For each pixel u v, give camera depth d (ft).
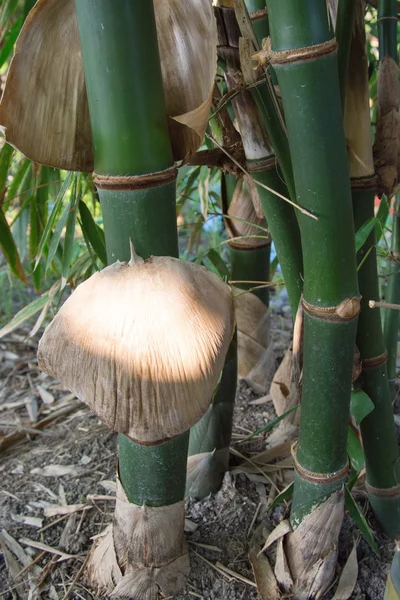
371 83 3.62
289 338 5.24
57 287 3.11
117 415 1.82
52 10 1.84
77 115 2.01
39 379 4.87
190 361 1.78
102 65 1.69
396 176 2.44
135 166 1.80
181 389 1.79
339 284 1.99
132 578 2.53
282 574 2.60
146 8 1.68
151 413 1.80
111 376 1.78
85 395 1.83
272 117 2.03
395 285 3.23
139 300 1.79
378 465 2.74
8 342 5.50
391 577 2.03
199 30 1.82
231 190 3.66
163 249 1.93
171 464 2.28
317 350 2.12
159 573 2.55
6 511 3.19
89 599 2.63
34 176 3.32
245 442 3.59
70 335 1.83
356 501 3.08
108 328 1.78
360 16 2.14
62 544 2.94
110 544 2.60
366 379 2.57
